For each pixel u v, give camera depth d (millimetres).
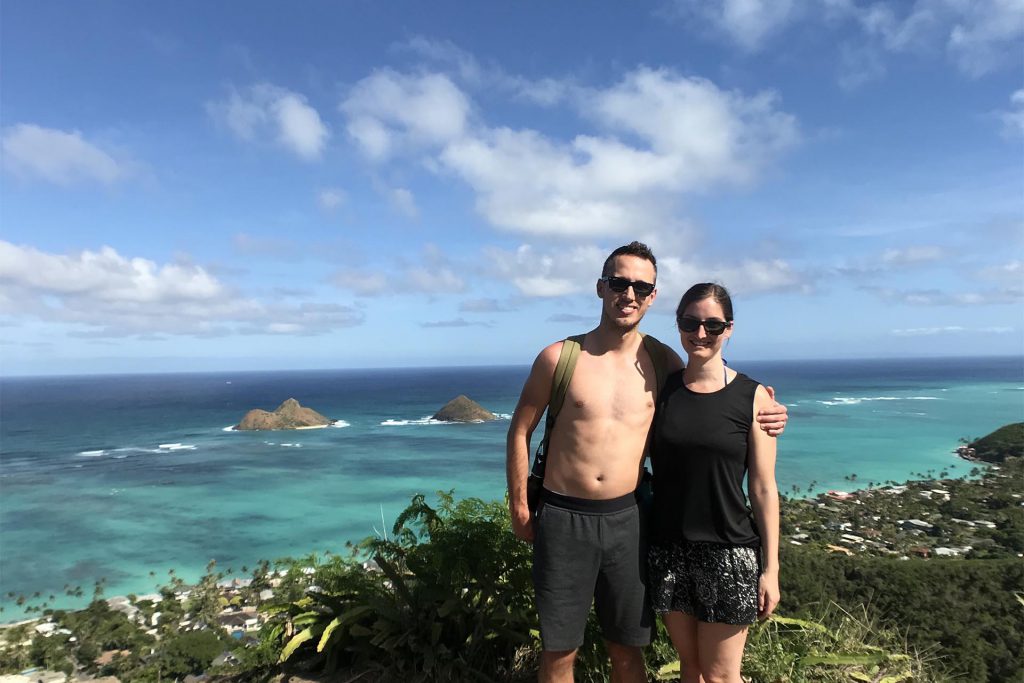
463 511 4137
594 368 3033
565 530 2961
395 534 4207
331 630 3830
